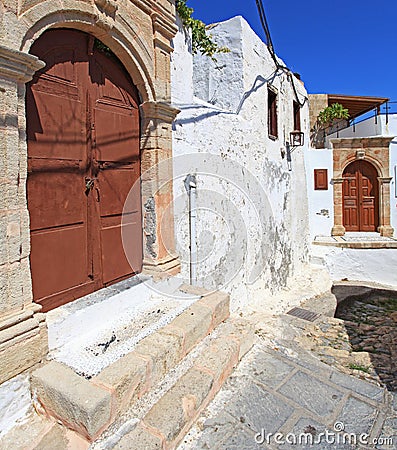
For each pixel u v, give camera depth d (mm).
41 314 2252
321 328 5789
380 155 11617
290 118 9195
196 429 2344
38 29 2248
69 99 2680
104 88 3025
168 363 2553
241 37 6117
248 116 6344
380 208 11758
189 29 4316
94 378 2123
